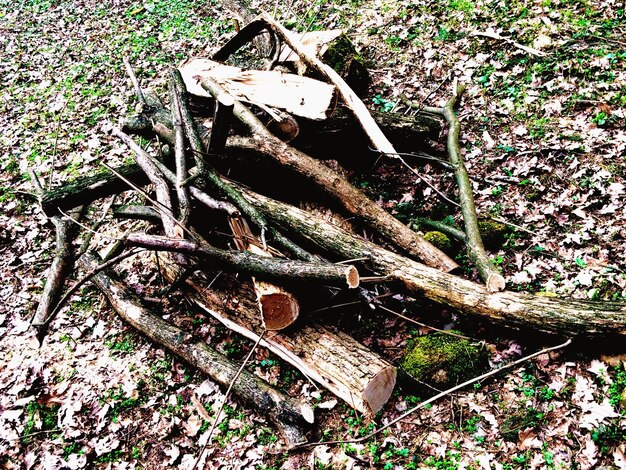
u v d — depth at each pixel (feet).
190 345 6.78
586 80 8.47
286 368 6.64
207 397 6.57
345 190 7.19
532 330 5.88
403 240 6.98
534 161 7.81
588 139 7.82
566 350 6.01
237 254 6.39
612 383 5.70
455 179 7.80
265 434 6.18
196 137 7.37
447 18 10.27
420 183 8.21
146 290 7.75
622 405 5.52
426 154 8.39
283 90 7.79
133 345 7.24
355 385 5.86
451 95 9.16
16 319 7.75
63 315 7.70
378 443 5.85
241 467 5.96
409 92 9.48
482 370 6.06
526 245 7.05
